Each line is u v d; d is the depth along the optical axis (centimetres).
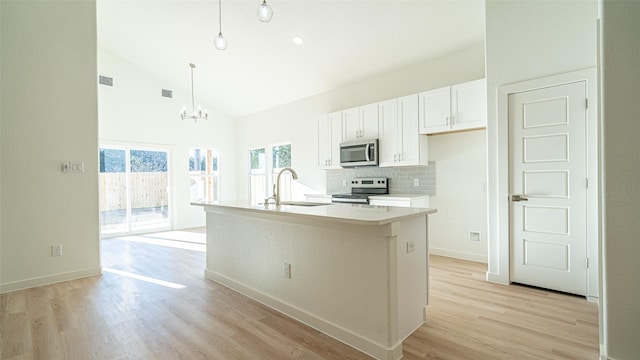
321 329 215
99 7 437
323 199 499
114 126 587
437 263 380
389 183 468
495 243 314
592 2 262
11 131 305
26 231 311
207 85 642
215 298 278
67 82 337
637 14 140
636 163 142
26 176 312
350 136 473
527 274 298
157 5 422
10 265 303
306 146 604
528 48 292
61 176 332
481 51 377
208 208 332
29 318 238
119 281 327
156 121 641
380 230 180
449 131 383
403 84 453
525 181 298
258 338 207
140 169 625
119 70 593
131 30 495
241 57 509
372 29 382
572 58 271
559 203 280
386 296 179
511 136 305
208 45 493
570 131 273
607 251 150
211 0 390
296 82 550
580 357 179
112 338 208
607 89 148
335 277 207
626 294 145
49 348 196
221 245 319
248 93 636
